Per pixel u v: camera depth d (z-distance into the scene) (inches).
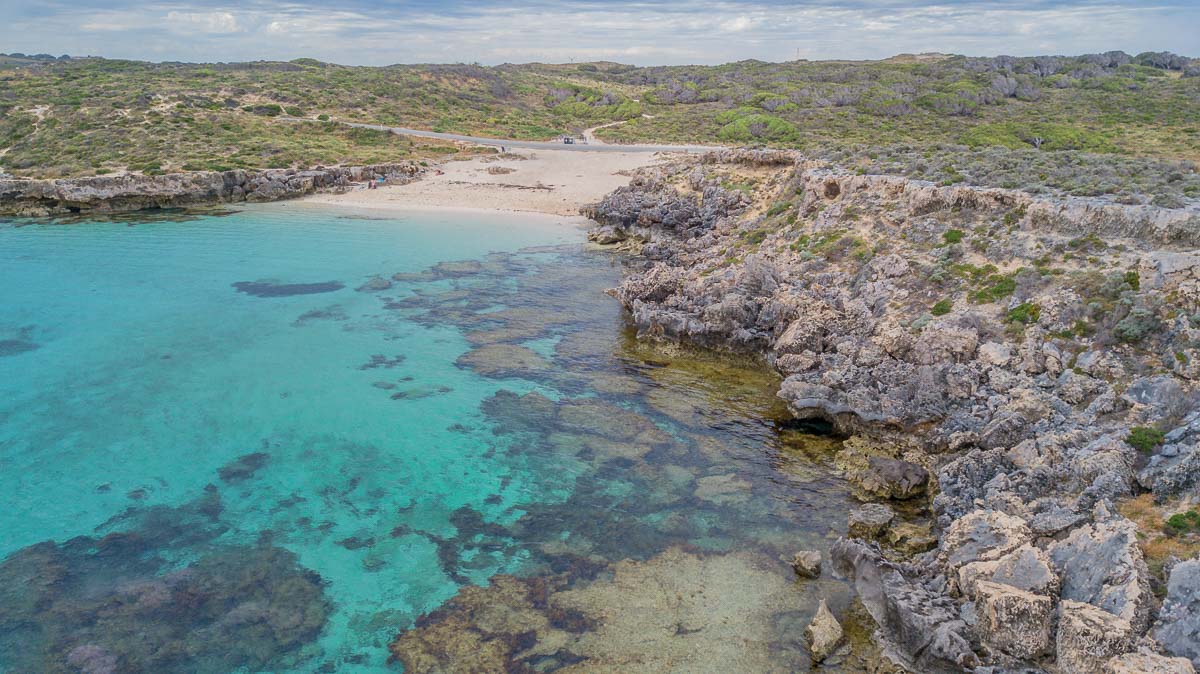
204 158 3129.9
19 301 1743.4
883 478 1011.9
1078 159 1696.6
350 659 708.7
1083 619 615.5
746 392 1326.3
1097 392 1002.7
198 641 728.3
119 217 2677.2
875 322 1338.6
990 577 708.7
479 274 2004.2
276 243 2311.8
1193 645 583.8
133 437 1138.7
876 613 758.5
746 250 1897.1
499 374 1386.6
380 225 2576.3
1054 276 1241.4
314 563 852.0
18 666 692.7
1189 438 827.4
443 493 1000.9
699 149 3838.6
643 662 708.7
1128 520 729.0
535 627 754.2
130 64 6127.0
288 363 1422.2
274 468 1059.3
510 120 4894.2
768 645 732.0
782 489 1018.1
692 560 862.5
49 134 3383.4
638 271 2025.1
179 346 1496.1
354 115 4478.3
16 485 1006.4
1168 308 1059.9
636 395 1310.3
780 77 6205.7
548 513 957.2
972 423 1055.6
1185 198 1273.4
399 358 1451.8
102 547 876.6
